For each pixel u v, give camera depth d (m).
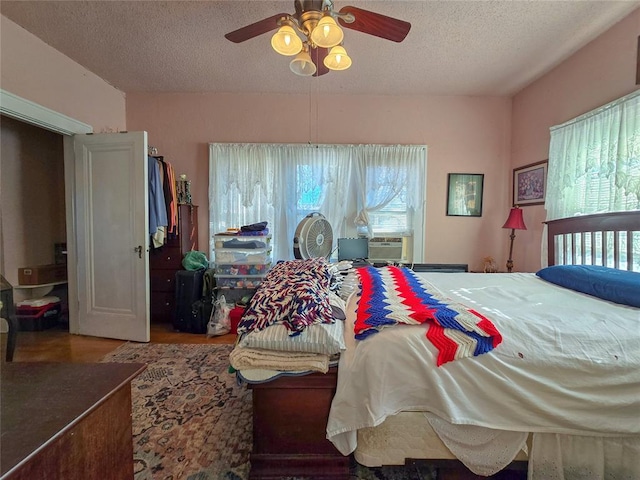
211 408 1.71
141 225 2.65
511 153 3.39
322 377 1.17
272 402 1.20
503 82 3.05
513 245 3.36
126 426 0.77
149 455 1.36
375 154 3.36
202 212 3.48
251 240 3.00
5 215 2.85
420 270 3.27
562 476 1.10
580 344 1.12
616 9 1.97
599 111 2.17
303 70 1.80
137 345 2.63
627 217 1.88
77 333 2.86
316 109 3.40
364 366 1.10
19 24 2.20
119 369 0.78
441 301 1.38
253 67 2.81
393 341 1.12
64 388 0.69
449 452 1.14
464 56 2.56
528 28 2.18
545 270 2.14
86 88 2.86
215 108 3.40
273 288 1.40
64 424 0.57
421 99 3.39
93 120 2.95
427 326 1.17
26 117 2.30
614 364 1.08
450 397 1.08
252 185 3.37
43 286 2.96
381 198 3.39
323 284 1.50
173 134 3.42
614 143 2.05
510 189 3.40
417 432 1.14
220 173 3.39
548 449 1.10
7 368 0.78
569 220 2.32
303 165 3.38
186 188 3.30
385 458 1.16
